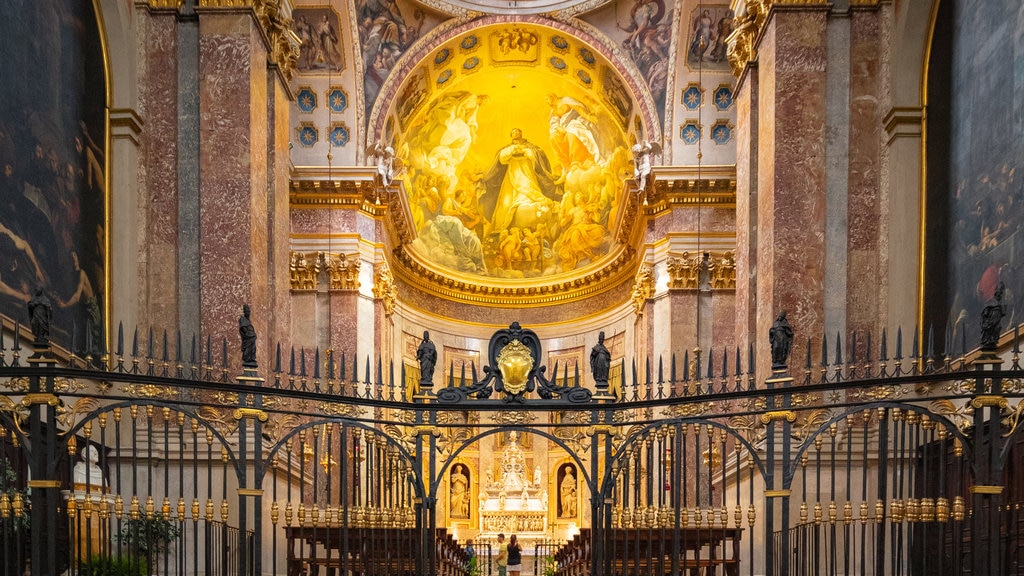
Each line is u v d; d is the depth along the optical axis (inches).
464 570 786.2
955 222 511.2
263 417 377.7
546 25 1106.7
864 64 597.3
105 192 564.4
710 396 383.2
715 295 1024.9
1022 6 443.5
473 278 1378.0
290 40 713.6
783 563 362.9
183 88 599.2
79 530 337.1
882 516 342.6
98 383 378.0
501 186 1392.7
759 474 534.9
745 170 690.2
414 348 1306.6
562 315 1389.0
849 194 589.6
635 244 1190.9
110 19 572.7
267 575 542.9
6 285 436.8
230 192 589.9
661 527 381.4
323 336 1035.9
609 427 405.4
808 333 578.6
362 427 394.0
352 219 1052.5
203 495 522.0
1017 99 445.4
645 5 1064.8
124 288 568.4
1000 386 334.0
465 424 410.6
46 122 485.7
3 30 440.8
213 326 579.8
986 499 335.3
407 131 1224.8
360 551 399.5
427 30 1091.3
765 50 628.7
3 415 331.3
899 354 354.0
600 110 1248.8
